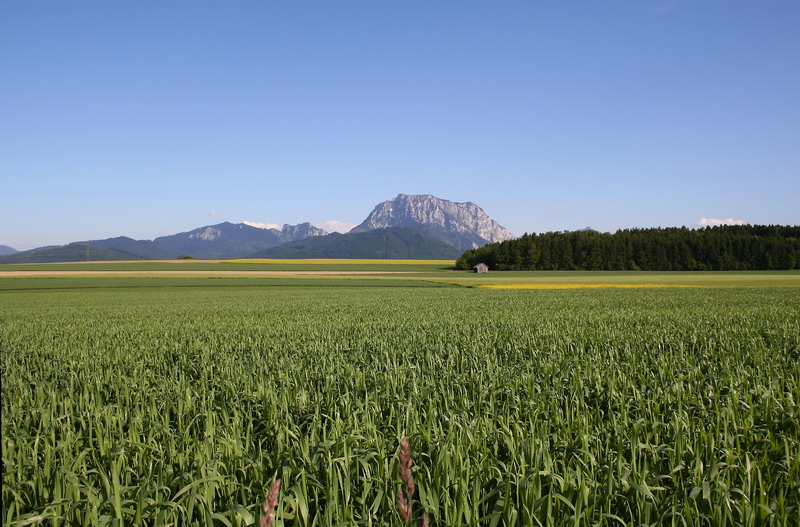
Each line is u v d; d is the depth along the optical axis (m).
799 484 4.93
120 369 12.32
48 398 8.99
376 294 50.97
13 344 17.98
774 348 13.70
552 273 109.62
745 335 16.34
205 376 11.09
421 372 11.10
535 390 9.06
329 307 34.84
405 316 26.52
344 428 6.61
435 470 5.12
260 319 26.55
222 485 5.29
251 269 117.44
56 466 5.73
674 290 52.75
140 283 72.81
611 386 8.75
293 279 82.69
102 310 35.16
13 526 4.40
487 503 5.17
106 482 5.00
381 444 5.93
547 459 5.49
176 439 6.59
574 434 6.61
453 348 14.41
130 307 37.81
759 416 7.14
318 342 16.58
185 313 31.66
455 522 4.52
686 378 9.64
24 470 5.65
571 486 5.01
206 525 4.52
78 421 7.70
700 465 5.23
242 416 7.79
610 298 40.56
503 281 77.75
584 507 4.78
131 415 7.84
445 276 96.81
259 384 9.39
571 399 8.25
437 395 8.41
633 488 5.00
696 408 7.70
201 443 6.23
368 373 10.92
